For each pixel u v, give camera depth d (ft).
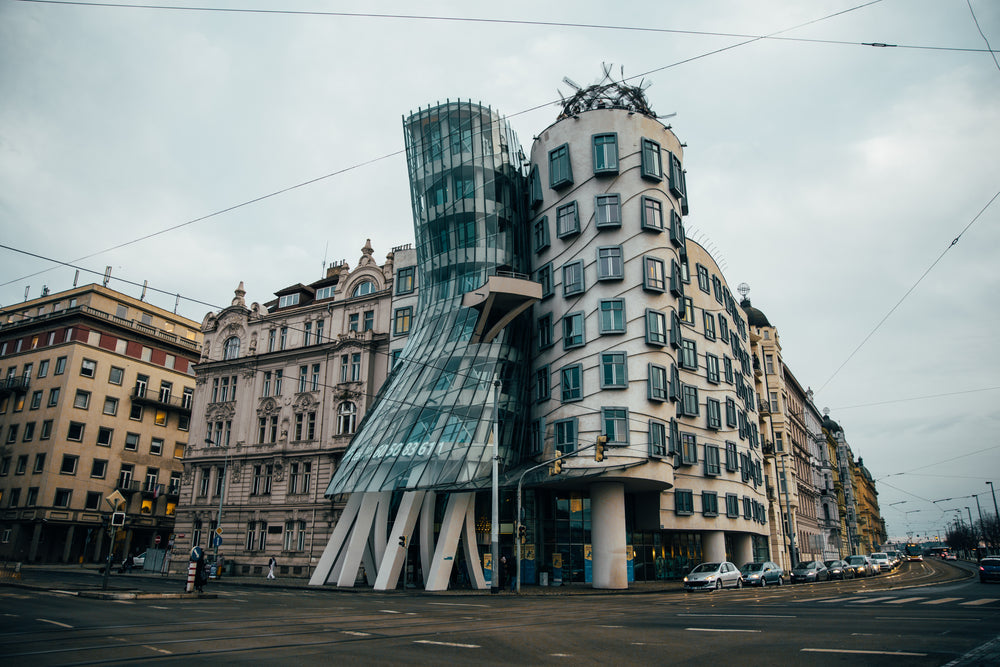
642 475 119.03
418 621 54.90
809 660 32.96
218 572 147.84
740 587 113.09
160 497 236.84
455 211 151.33
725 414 163.63
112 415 226.58
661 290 129.18
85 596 74.33
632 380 123.75
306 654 35.91
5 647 37.09
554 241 139.64
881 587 105.19
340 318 180.96
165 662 32.83
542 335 139.13
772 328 246.47
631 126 137.39
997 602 66.39
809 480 280.92
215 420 193.98
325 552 127.65
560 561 133.80
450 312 144.15
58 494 208.23
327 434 170.30
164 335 246.68
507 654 36.14
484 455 119.14
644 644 39.37
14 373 231.71
